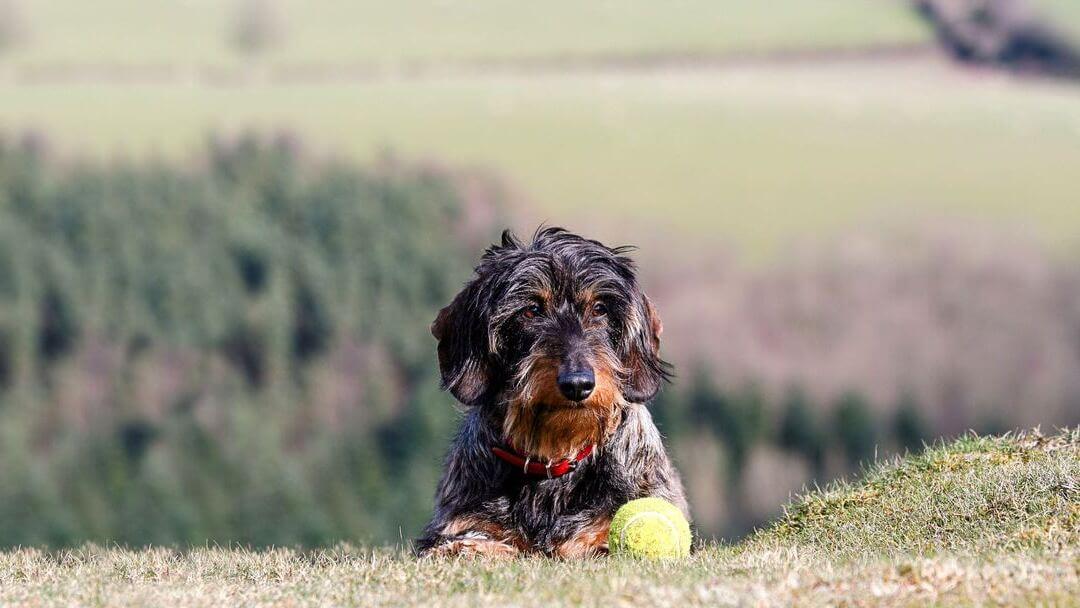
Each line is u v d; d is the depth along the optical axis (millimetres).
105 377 84562
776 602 5164
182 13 168875
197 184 108750
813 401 80750
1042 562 5812
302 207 105500
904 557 6301
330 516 68375
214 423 77688
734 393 80438
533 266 7469
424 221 105438
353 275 96312
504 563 6500
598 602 5238
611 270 7691
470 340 7676
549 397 7145
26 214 101812
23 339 87688
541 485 7465
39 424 79750
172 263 96250
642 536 6820
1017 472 7879
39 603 5695
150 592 5969
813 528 8094
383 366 85188
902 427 81812
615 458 7566
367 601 5582
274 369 85250
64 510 70312
